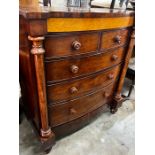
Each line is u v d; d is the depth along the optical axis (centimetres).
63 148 119
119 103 152
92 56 94
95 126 143
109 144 127
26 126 136
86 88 106
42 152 114
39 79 77
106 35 95
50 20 65
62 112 104
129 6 156
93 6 144
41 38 65
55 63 79
